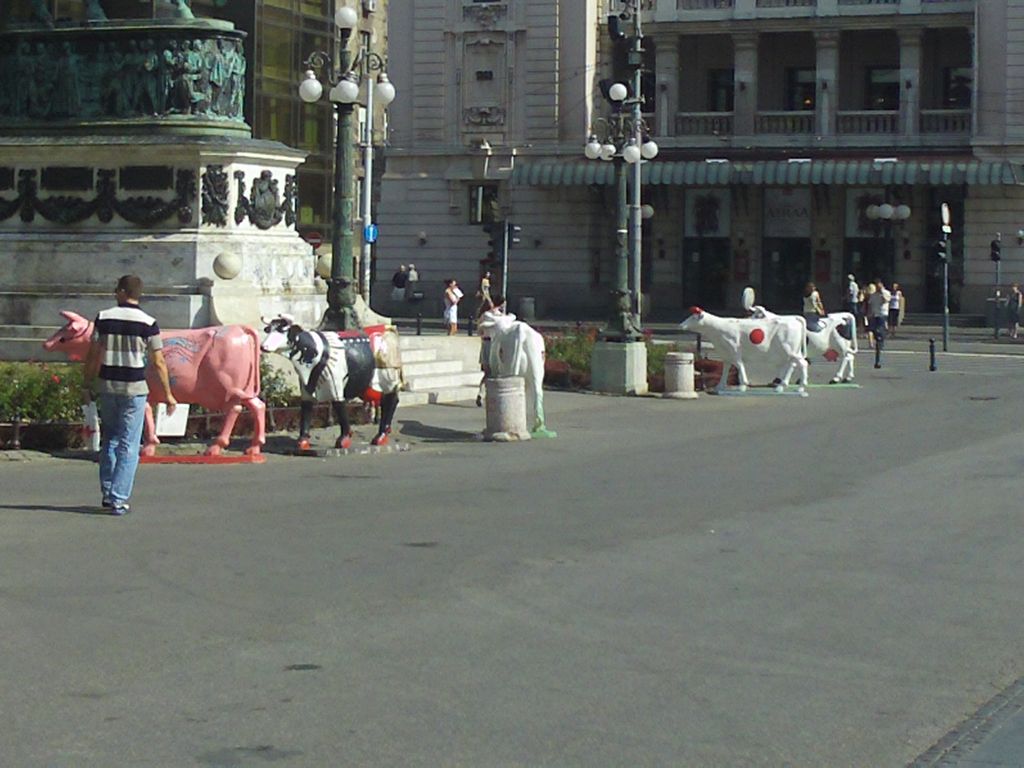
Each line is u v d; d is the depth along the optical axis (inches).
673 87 2721.5
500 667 394.6
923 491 711.7
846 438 946.1
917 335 2325.3
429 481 729.0
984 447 896.9
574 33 2728.8
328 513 626.5
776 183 2583.7
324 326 1021.2
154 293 1025.5
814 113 2667.3
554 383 1302.9
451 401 1115.9
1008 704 370.0
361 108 2586.1
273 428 892.0
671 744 335.6
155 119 1050.7
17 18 1144.8
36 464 760.3
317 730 341.7
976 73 2554.1
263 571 508.7
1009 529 608.4
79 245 1043.9
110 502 613.3
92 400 792.9
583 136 2736.2
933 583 505.0
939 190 2630.4
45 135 1059.3
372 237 2242.9
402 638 422.6
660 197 2733.8
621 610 460.8
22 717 349.7
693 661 403.5
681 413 1111.0
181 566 514.3
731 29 2672.2
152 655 403.2
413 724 346.9
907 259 2650.1
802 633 435.2
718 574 515.2
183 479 721.6
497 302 2719.0
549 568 519.8
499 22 2755.9
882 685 384.5
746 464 809.5
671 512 642.8
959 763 324.5
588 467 790.5
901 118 2628.0
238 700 364.2
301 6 2292.1
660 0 2694.4
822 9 2630.4
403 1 2797.7
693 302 2753.4
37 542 553.3
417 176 2807.6
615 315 1264.8
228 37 1071.6
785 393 1285.7
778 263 2719.0
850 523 620.4
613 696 370.3
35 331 1035.9
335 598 470.6
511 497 679.1
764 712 359.9
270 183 1083.3
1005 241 2576.3
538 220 2773.1
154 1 1099.3
